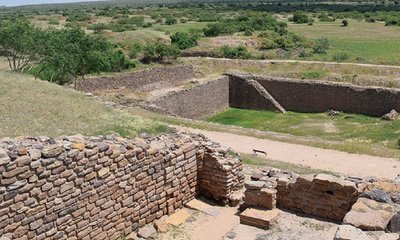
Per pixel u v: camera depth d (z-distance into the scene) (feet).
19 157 37.91
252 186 48.96
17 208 37.73
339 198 45.24
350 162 82.17
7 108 60.64
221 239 43.32
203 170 55.36
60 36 132.26
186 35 231.30
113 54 173.88
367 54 216.74
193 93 156.66
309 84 163.84
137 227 48.16
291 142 96.12
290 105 168.66
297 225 45.11
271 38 254.68
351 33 309.83
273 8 588.91
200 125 107.14
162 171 50.21
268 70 191.62
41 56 129.39
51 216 40.14
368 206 36.01
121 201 46.09
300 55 216.95
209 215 51.44
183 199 53.52
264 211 47.24
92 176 43.01
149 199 49.11
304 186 47.21
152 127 60.39
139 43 226.17
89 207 43.09
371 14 443.73
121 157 45.55
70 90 80.53
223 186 53.98
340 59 200.85
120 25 348.18
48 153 39.55
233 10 575.79
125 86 157.48
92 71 147.54
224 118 159.84
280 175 51.08
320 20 407.23
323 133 128.47
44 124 55.98
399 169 78.18
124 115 66.64
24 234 38.40
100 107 70.49
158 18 459.73
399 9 504.43
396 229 32.40
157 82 169.07
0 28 122.21
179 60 200.03
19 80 80.28
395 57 203.10
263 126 144.87
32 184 38.55
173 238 46.50
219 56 213.05
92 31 304.30
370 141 113.60
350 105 156.87
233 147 90.99
